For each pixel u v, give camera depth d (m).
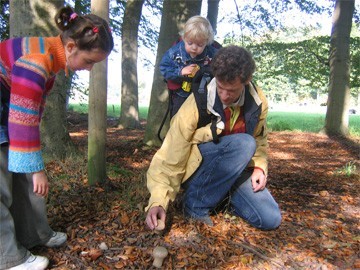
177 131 2.47
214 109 2.41
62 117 4.23
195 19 3.00
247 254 2.32
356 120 19.41
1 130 1.81
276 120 17.09
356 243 2.62
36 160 1.76
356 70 12.43
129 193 3.04
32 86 1.70
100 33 1.77
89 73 3.05
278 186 4.07
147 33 15.53
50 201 2.81
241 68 2.07
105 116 3.16
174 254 2.26
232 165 2.52
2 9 7.07
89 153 3.20
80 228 2.48
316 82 14.56
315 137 10.06
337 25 10.52
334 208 3.40
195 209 2.71
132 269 2.08
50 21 3.94
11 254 1.87
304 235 2.69
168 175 2.46
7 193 1.87
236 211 2.85
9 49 1.76
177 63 3.12
